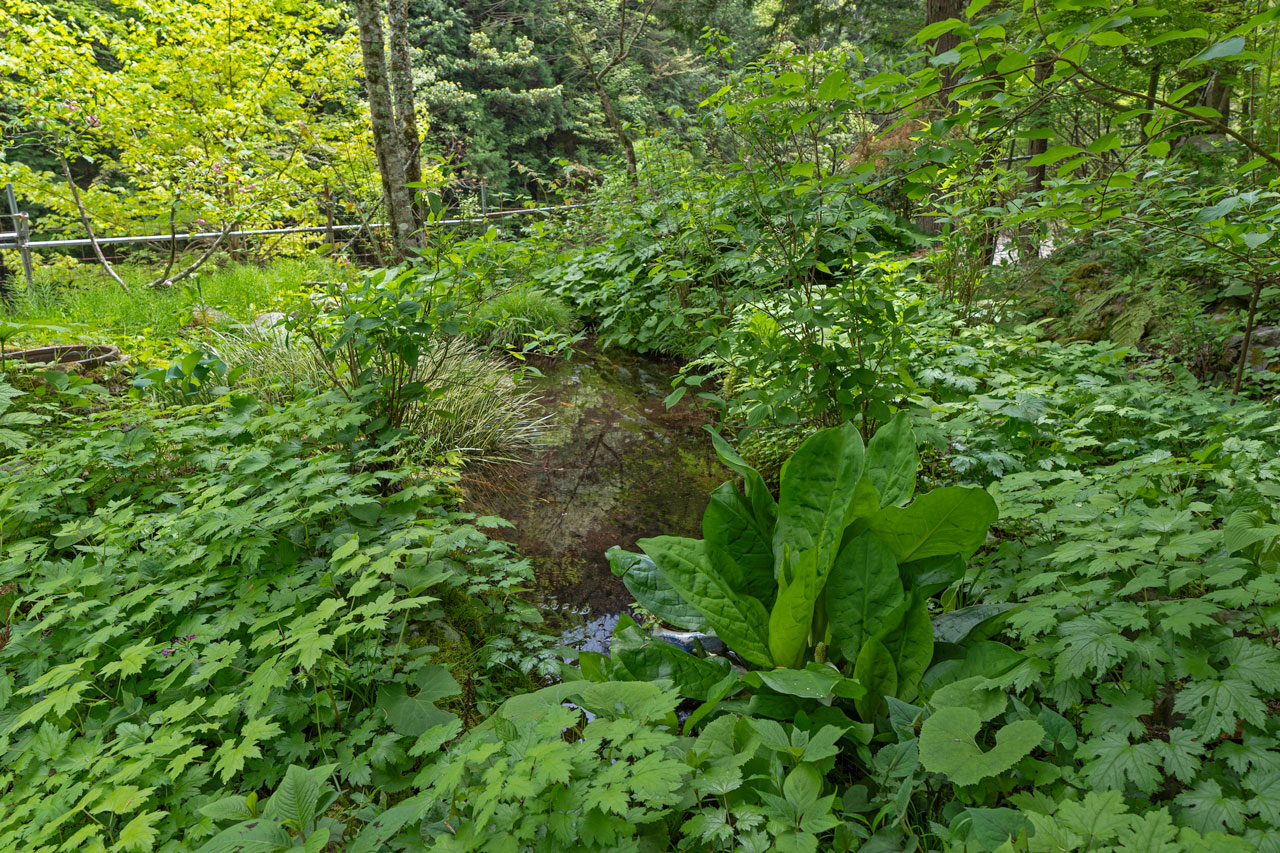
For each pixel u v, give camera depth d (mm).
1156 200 3527
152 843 1538
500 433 4375
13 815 1626
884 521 1943
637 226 6633
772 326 3652
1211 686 1423
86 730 1941
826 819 1436
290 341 4316
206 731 1854
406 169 6688
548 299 6902
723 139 6059
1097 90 2146
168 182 7914
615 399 5309
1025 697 1771
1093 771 1407
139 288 6352
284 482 2828
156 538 2545
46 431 3279
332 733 1985
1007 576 2250
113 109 7816
